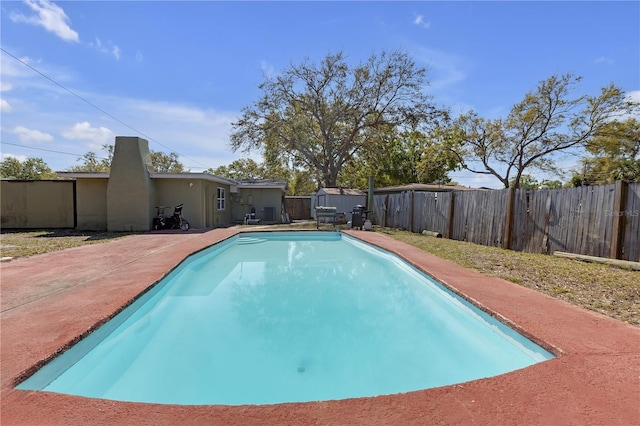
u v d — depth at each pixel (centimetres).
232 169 3641
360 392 279
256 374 305
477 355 346
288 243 1125
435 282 518
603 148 1653
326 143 2352
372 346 362
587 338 291
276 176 3123
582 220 636
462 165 2086
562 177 1928
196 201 1326
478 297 411
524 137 1769
